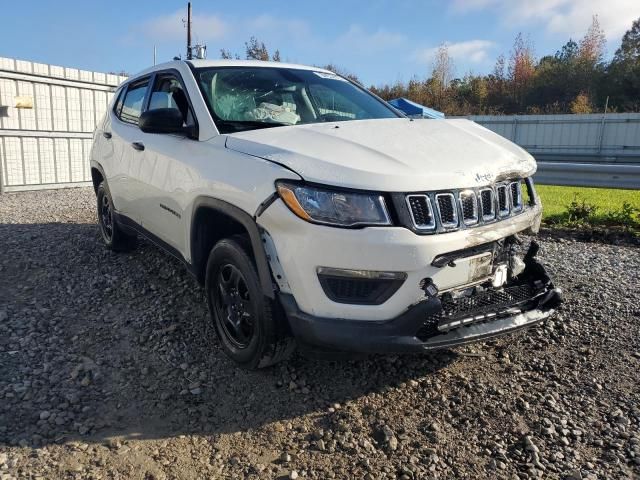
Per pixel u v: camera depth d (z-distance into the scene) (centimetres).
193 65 429
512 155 344
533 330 398
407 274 277
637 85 4691
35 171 1108
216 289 356
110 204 548
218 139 357
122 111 551
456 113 4600
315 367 350
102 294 464
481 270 308
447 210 288
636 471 263
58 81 1116
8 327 401
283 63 475
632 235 668
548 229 707
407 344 281
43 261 546
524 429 294
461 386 332
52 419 296
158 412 306
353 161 288
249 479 257
